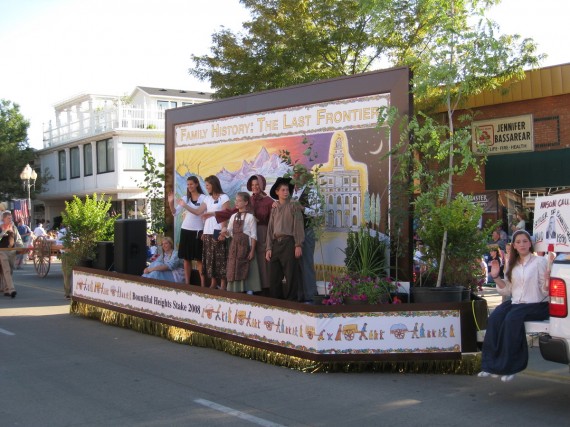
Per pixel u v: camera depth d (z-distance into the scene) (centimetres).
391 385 714
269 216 972
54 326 1120
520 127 1928
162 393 687
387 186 880
